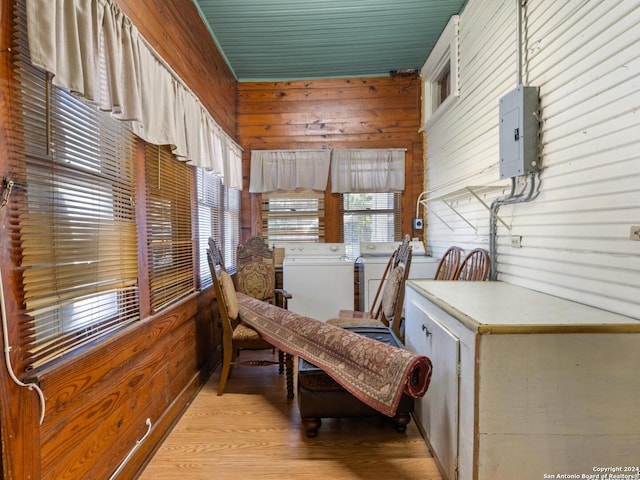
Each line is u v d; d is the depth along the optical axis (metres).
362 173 4.12
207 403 2.35
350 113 4.19
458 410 1.38
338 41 3.45
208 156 2.71
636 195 1.28
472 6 2.71
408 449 1.83
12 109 1.01
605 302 1.43
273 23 3.11
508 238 2.17
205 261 2.93
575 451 1.22
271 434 1.98
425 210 4.15
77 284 1.28
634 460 1.22
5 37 0.99
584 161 1.54
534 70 1.90
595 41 1.47
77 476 1.25
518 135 1.89
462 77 2.92
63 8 1.12
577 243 1.58
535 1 1.89
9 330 0.99
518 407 1.22
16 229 1.02
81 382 1.26
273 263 3.46
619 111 1.35
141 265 1.75
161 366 1.95
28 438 1.03
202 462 1.75
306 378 1.92
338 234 4.21
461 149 2.96
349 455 1.79
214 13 2.94
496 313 1.38
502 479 1.24
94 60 1.26
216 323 3.06
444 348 1.53
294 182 4.14
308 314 3.58
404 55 3.76
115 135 1.54
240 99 4.20
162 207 2.03
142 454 1.71
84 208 1.31
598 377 1.21
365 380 1.70
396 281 2.59
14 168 1.02
